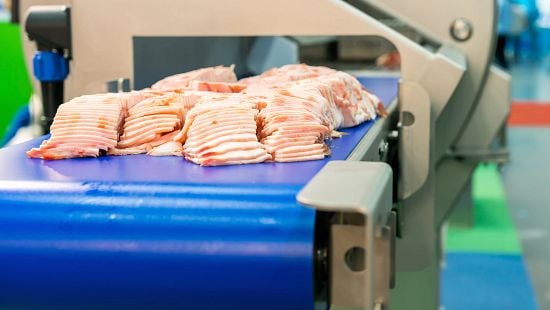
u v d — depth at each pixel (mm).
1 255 792
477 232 4199
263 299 744
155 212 780
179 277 757
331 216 753
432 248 1487
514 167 5785
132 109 1094
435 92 1476
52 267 785
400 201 1402
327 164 848
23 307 806
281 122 1003
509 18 10047
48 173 905
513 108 8523
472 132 2070
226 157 951
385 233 746
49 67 1509
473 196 4641
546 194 4992
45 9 1512
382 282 751
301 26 1442
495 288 3414
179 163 974
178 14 1474
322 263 759
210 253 750
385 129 1348
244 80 1478
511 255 3832
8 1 2607
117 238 774
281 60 2496
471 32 1773
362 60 3480
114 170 924
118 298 780
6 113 4152
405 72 1482
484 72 1783
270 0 1440
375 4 1776
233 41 2236
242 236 749
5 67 4109
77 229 787
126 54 1504
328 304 770
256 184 815
